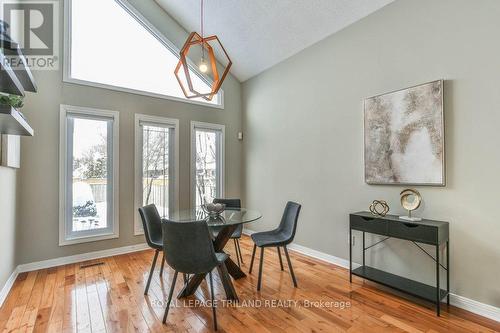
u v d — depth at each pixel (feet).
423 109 8.16
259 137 15.12
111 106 12.09
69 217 11.27
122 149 12.34
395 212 8.98
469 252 7.34
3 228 8.02
